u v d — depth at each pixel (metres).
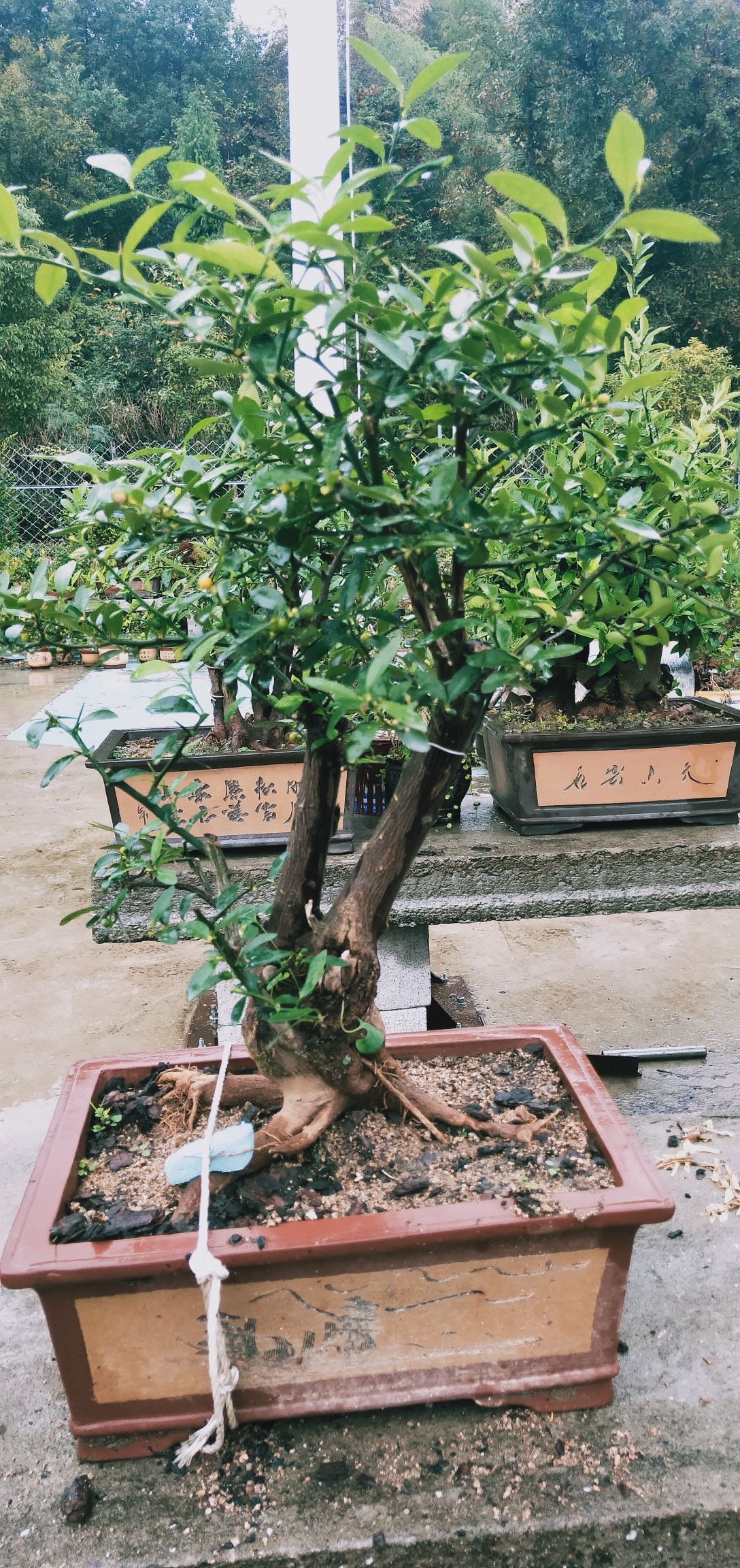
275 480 0.86
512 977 2.77
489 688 1.06
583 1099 1.38
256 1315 1.17
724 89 9.23
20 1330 1.51
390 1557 1.14
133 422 11.50
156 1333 1.17
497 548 1.81
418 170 0.85
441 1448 1.25
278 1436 1.27
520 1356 1.24
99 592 1.57
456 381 0.89
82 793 4.65
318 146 2.59
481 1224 1.13
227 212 0.85
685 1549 1.17
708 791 2.13
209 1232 1.14
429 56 7.53
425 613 1.11
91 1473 1.24
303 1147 1.29
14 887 3.53
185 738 1.13
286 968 1.21
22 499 9.03
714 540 0.99
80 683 7.10
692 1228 1.67
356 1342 1.20
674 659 3.57
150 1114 1.41
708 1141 1.92
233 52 16.11
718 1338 1.44
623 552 1.06
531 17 8.97
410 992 2.21
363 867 1.24
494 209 0.80
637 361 2.20
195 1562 1.13
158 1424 1.22
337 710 0.97
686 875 2.04
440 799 1.20
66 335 11.88
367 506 0.94
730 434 2.14
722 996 2.62
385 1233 1.12
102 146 14.85
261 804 2.02
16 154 14.01
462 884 2.00
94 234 14.43
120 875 1.21
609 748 2.09
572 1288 1.21
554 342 0.81
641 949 2.95
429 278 0.95
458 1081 1.49
